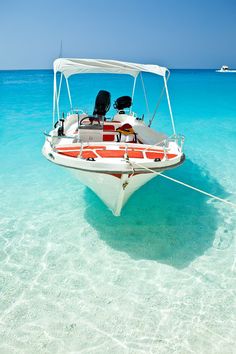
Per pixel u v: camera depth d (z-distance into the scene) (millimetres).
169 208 6676
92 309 4105
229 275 4703
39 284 4504
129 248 5328
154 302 4211
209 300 4242
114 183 4941
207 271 4789
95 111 6473
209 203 6949
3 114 17750
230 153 10602
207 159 9984
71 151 5074
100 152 5031
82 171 4785
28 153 10281
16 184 7785
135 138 5914
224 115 18422
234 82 50719
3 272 4711
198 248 5355
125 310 4094
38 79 64125
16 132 13242
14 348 3559
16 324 3863
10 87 38125
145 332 3783
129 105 7848
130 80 58281
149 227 5941
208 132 13820
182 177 8461
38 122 15523
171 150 5457
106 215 6340
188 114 18859
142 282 4559
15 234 5691
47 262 4969
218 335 3736
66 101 24344
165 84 5801
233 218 6344
